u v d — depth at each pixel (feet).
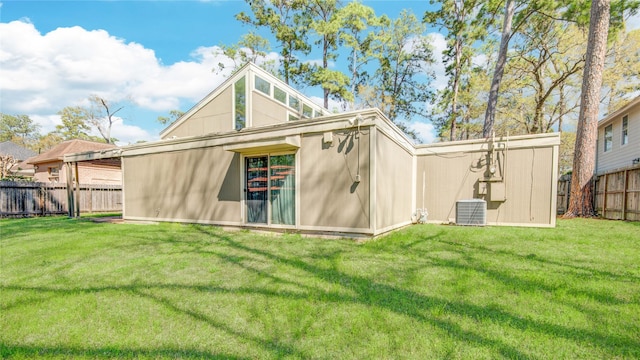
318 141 19.40
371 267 12.05
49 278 11.16
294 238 18.75
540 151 24.11
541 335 6.64
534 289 9.33
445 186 27.86
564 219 28.50
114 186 45.37
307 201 19.74
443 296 8.92
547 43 47.91
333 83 63.46
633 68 47.03
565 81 51.31
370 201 17.51
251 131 22.30
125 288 9.98
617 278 10.35
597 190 33.01
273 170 21.31
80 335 7.02
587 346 6.25
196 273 11.57
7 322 7.68
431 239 17.92
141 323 7.55
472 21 48.26
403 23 67.26
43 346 6.59
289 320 7.55
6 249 15.96
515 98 55.57
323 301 8.67
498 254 14.07
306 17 66.44
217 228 23.41
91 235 20.30
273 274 11.28
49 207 38.47
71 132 105.70
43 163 60.49
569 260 12.85
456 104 63.41
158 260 13.48
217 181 24.00
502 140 25.45
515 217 24.82
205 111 29.45
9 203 34.94
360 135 17.95
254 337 6.78
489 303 8.38
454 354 5.98
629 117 38.81
